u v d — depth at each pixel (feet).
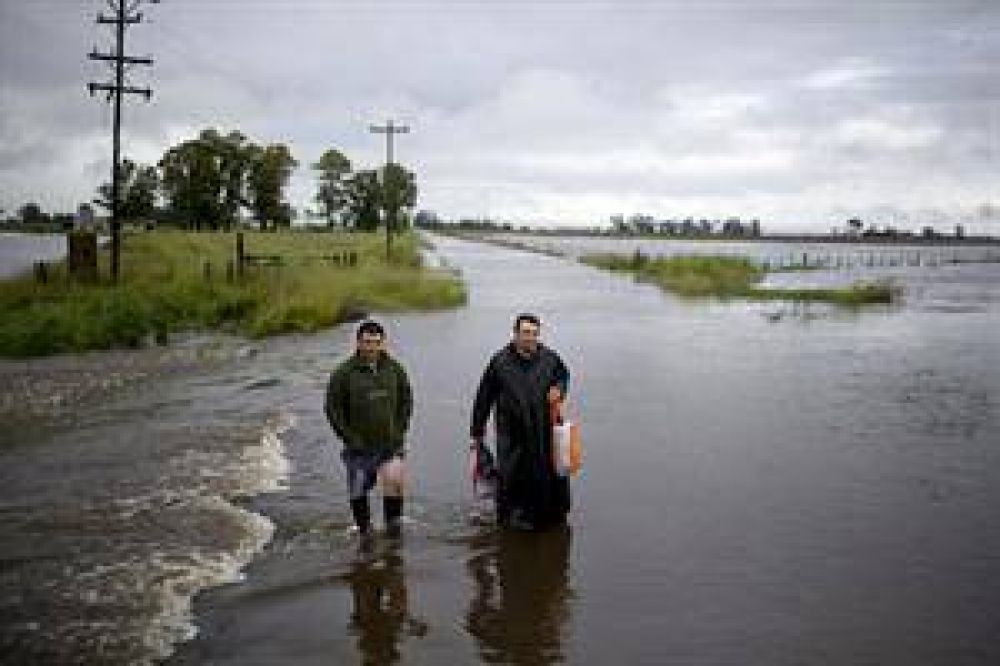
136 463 34.35
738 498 30.48
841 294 133.59
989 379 56.08
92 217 145.48
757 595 22.52
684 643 20.03
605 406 46.39
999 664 19.06
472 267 226.38
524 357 27.50
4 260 205.77
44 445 37.27
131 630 20.58
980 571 24.07
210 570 24.08
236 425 40.93
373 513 28.94
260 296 92.48
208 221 352.49
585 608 21.84
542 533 27.07
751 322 94.27
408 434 39.58
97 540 26.23
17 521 27.76
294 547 25.84
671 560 24.86
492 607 21.91
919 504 29.84
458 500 30.25
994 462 35.24
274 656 19.48
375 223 418.10
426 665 19.13
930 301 137.28
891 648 19.77
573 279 174.81
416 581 23.45
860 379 55.77
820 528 27.43
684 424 42.06
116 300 82.12
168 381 53.62
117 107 106.93
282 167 364.17
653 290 144.66
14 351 66.08
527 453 27.12
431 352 65.98
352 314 91.71
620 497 30.58
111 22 106.01
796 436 39.70
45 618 21.17
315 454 35.88
